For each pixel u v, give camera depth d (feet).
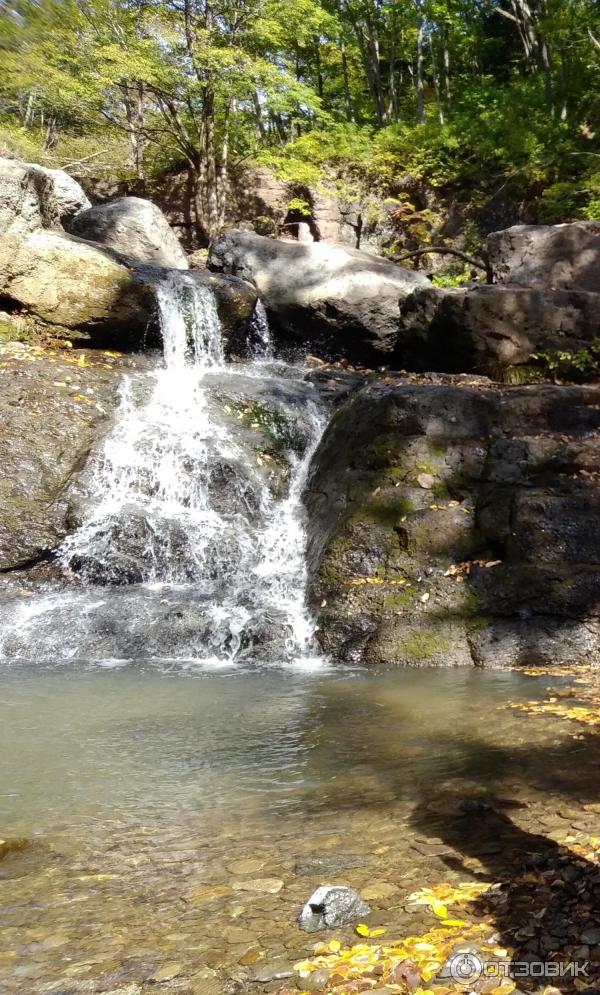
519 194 64.03
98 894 9.40
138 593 25.20
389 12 79.97
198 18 65.10
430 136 68.64
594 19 64.59
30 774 13.47
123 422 31.73
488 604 22.06
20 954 8.17
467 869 9.50
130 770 13.61
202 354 41.96
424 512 24.88
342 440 30.35
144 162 76.38
